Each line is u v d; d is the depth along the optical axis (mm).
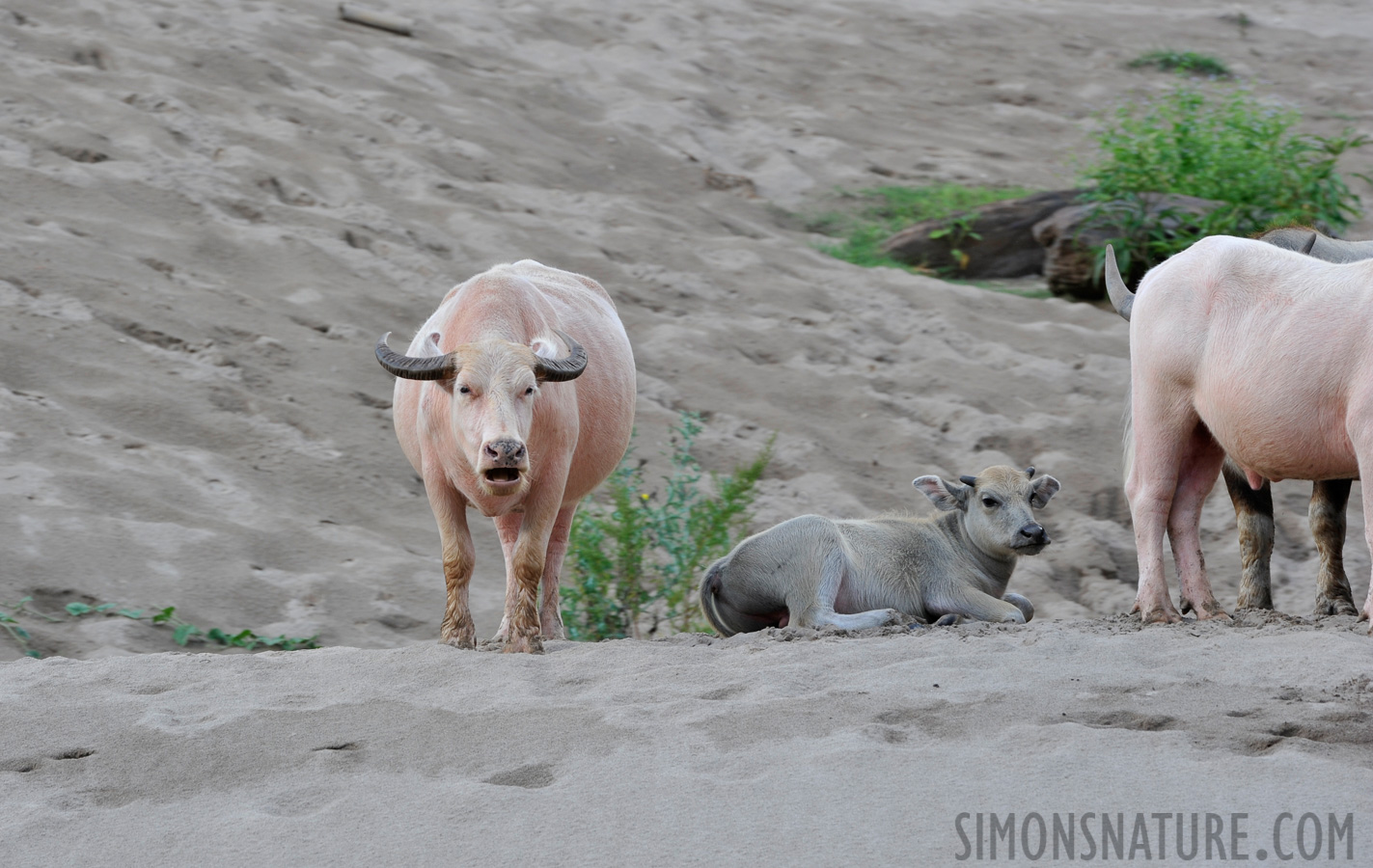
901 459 39938
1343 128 78812
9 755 16078
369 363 40031
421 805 14148
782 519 35844
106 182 46781
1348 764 14375
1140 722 15992
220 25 65000
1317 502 25000
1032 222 56812
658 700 17438
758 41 85562
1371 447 19422
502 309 22234
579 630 29078
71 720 17188
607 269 49188
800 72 81688
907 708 16641
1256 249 21750
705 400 41906
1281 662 18297
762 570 25578
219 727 16797
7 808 14461
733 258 52469
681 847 12977
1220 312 21500
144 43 59688
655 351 44469
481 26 77500
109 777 15391
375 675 19266
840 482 37844
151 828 13938
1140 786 13922
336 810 14148
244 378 37844
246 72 59750
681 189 62688
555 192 56500
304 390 37938
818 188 64812
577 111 68875
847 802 13766
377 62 66812
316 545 31391
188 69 58469
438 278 45969
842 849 12836
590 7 85125
